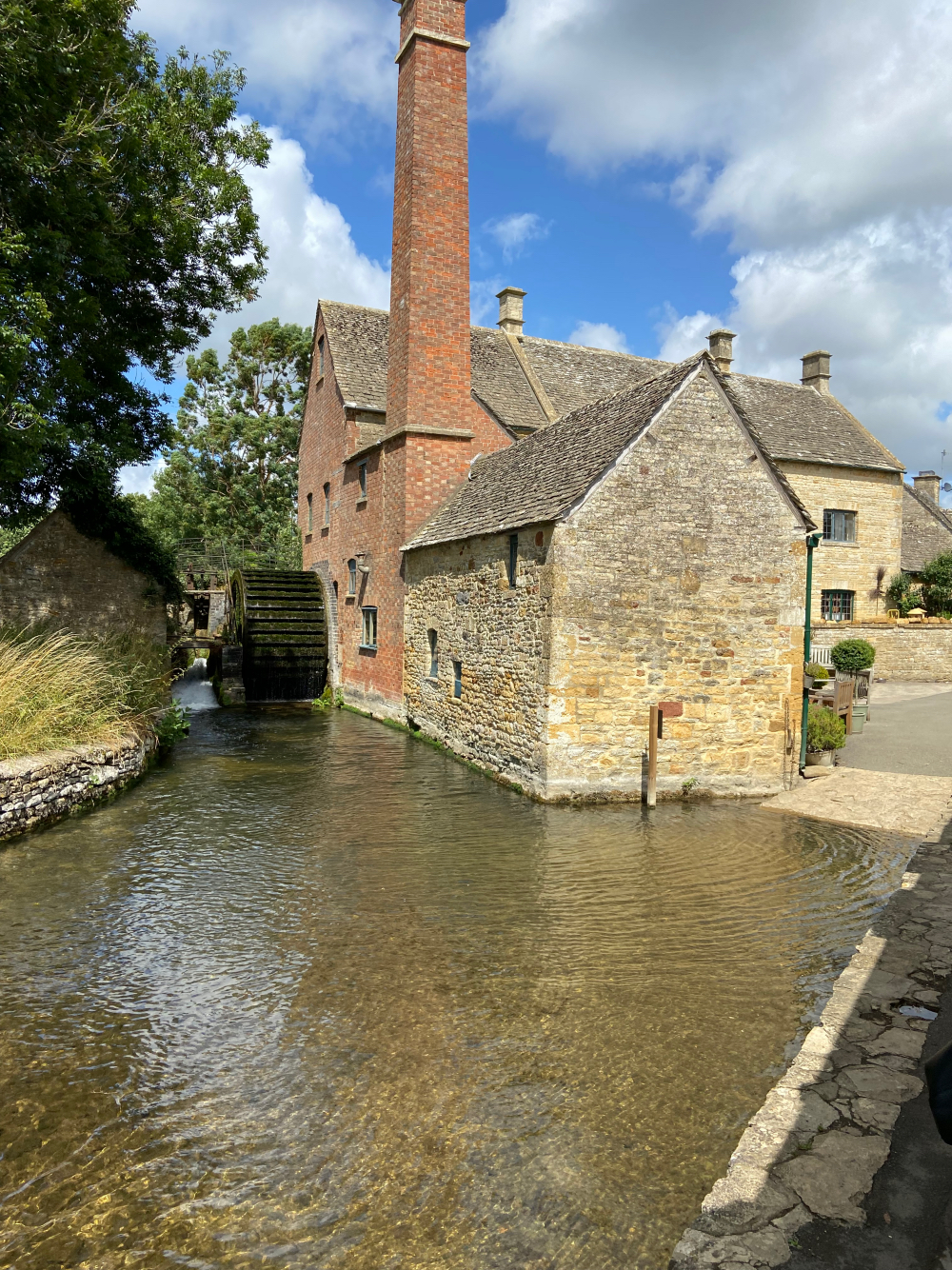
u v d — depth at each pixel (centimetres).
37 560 1644
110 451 1269
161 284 1386
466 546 1235
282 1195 331
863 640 2005
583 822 904
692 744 1003
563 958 555
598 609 966
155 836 858
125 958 563
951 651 2120
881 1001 475
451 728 1314
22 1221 320
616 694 979
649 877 720
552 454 1214
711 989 507
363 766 1228
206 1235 310
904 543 2714
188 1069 425
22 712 952
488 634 1148
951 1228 295
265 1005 493
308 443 2359
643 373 2352
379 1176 340
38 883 712
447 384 1570
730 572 1008
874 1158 334
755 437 1011
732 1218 304
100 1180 343
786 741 1027
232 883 711
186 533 3678
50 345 1145
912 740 1333
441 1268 290
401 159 1603
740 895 673
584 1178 335
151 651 1498
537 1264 289
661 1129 368
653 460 976
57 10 980
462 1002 492
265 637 1975
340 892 688
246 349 3838
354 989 512
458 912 640
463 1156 351
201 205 1312
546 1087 403
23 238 935
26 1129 378
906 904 640
